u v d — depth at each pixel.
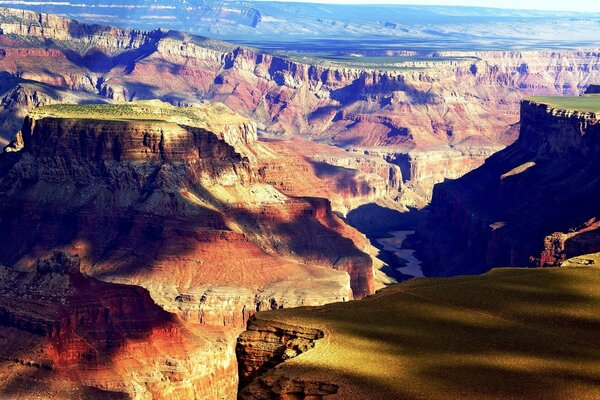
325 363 170.88
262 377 168.50
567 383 168.00
